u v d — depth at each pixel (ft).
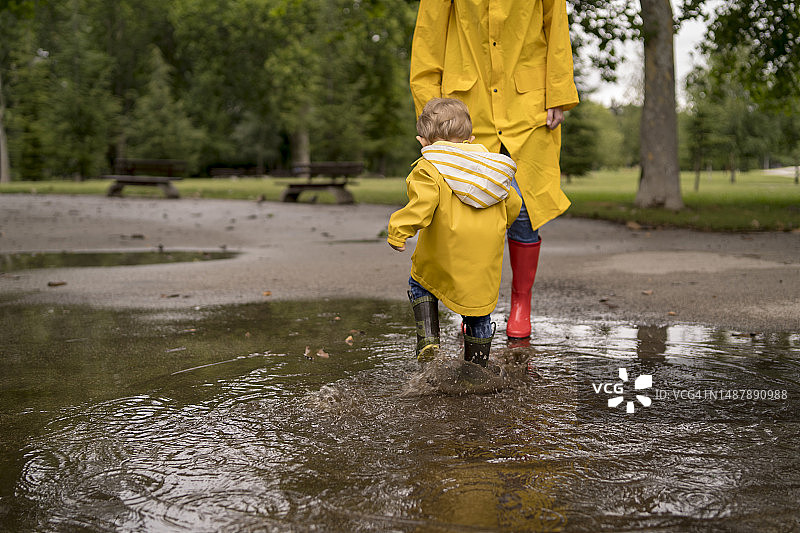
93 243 32.53
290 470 6.78
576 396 9.22
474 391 9.39
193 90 148.77
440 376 9.86
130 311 15.96
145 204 58.39
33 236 35.45
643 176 49.80
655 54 48.11
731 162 109.81
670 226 38.45
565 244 30.55
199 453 7.28
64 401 9.25
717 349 11.96
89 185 95.50
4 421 8.46
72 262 25.43
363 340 12.78
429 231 9.91
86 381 10.22
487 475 6.59
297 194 62.08
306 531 5.56
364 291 18.67
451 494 6.19
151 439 7.73
